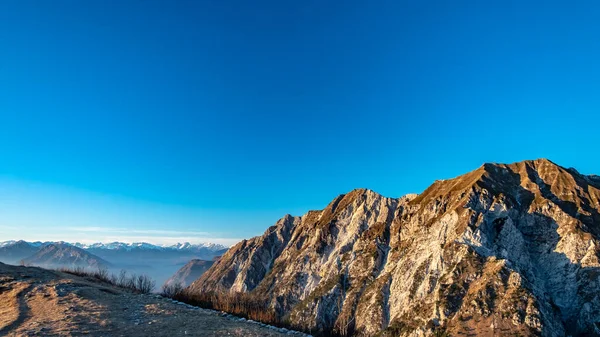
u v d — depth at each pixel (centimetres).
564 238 16688
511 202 19250
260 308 4375
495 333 11912
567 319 13738
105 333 2291
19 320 2539
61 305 2938
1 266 4150
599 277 14200
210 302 4378
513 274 14000
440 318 13575
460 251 16325
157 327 2523
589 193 19625
